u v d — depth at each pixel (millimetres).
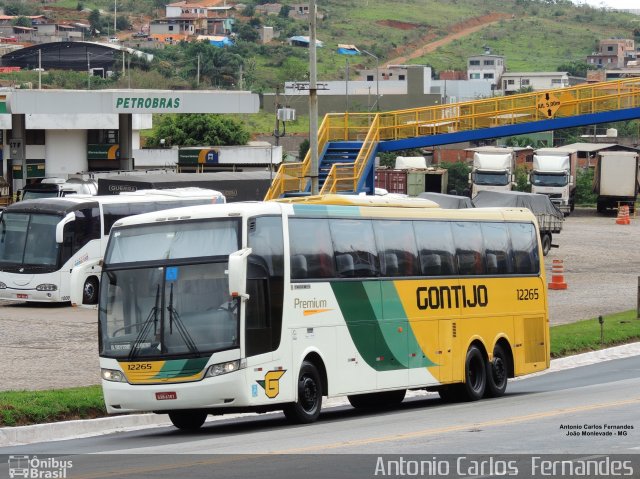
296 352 39781
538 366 53875
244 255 37375
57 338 66188
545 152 181250
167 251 38656
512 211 53375
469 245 49812
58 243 82875
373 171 100812
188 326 37875
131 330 38406
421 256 46781
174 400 37719
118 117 145250
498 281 51344
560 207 178250
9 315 78125
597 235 148000
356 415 43969
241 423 42531
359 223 43812
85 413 42812
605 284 101562
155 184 117625
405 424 37688
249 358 37875
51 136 154000
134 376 38188
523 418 37625
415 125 103188
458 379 48125
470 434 33625
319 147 101562
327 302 41469
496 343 51156
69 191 112562
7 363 56156
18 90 126000
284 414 42219
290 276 39844
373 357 43594
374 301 43844
